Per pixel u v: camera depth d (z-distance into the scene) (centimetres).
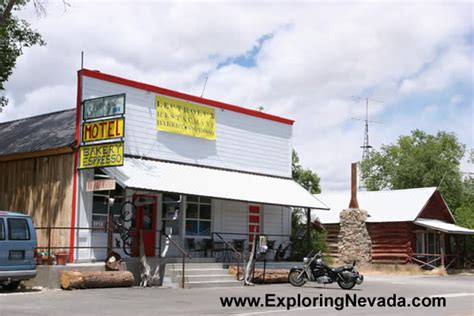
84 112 2217
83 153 2180
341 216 4134
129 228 2322
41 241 2278
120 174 2212
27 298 1675
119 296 1789
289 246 2973
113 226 2261
